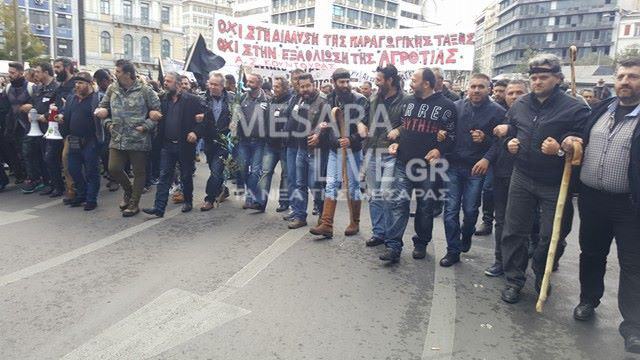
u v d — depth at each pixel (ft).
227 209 21.09
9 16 103.35
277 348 9.61
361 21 250.98
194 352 9.35
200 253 15.07
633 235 10.36
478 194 15.07
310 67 29.81
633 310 10.25
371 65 29.45
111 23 164.04
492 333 10.75
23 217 18.51
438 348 9.96
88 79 19.10
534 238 16.24
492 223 19.27
